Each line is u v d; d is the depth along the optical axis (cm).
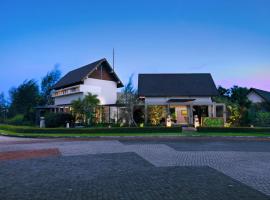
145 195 650
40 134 2534
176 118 3631
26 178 833
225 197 635
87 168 982
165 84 3822
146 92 3625
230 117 3072
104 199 622
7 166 1028
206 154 1315
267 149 1519
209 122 2948
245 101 3666
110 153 1352
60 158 1208
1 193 675
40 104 6191
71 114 3269
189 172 912
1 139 2231
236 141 1992
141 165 1038
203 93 3581
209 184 754
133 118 3378
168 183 765
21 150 1488
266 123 3092
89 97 3234
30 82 6059
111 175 869
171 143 1822
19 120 4253
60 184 761
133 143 1816
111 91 4222
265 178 827
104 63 4172
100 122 3434
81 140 2055
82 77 3797
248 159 1176
